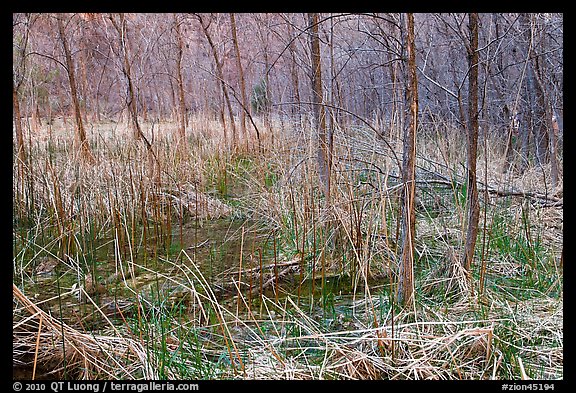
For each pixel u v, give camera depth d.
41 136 8.05
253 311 3.77
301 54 5.95
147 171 6.14
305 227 4.61
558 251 4.54
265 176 6.83
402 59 3.27
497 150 7.32
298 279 4.37
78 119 7.02
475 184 3.75
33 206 5.44
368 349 3.12
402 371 2.88
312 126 4.65
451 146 6.51
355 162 5.14
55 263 4.69
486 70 3.67
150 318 3.58
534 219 5.06
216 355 3.14
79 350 3.08
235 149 8.76
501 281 4.07
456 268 3.89
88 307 3.84
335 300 3.96
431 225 5.25
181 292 4.05
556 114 6.61
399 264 3.55
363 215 4.66
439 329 3.24
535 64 5.73
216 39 10.84
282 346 3.23
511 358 2.98
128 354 3.11
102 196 5.70
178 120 8.94
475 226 3.77
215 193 7.11
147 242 5.36
